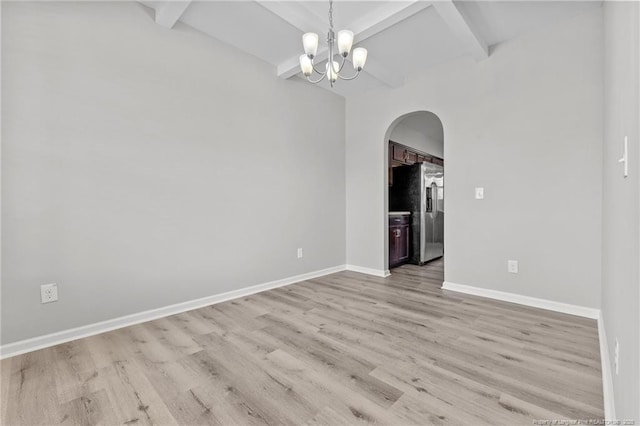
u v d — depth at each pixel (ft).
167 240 8.05
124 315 7.32
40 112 6.14
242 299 9.45
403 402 4.46
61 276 6.43
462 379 5.01
